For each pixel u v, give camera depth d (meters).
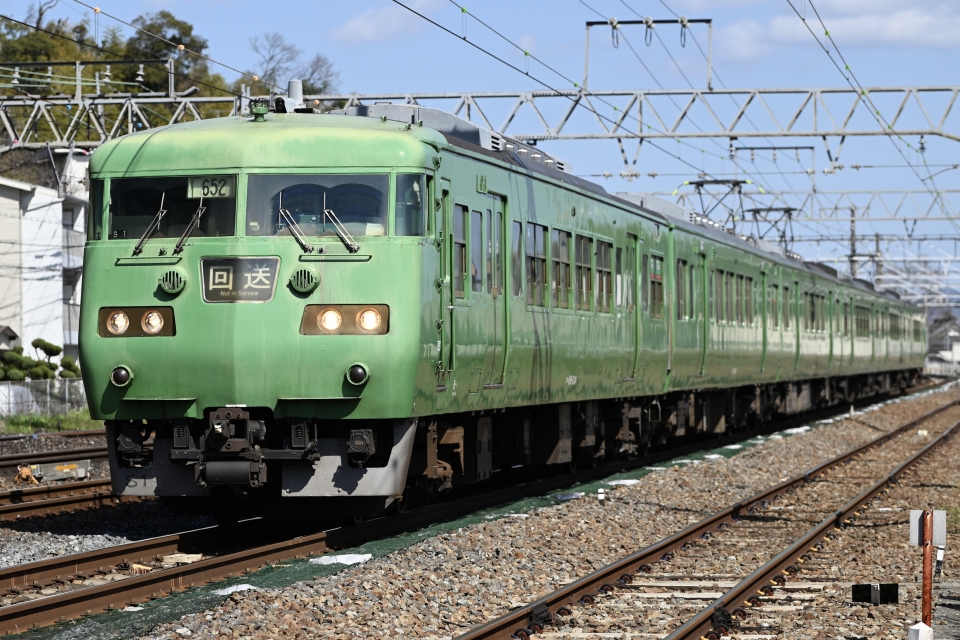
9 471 32.88
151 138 20.59
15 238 72.69
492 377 24.00
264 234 19.86
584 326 29.38
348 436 20.00
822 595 17.19
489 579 17.98
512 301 24.83
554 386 27.55
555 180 27.59
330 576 17.08
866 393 80.25
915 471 36.94
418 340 19.77
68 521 23.09
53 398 60.00
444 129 25.59
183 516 24.09
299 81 24.47
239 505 21.52
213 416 19.52
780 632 14.75
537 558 20.02
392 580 17.03
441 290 20.89
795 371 56.09
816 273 61.38
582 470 33.19
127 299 20.05
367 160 20.03
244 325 19.56
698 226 41.44
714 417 44.56
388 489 19.92
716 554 21.00
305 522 23.06
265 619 14.45
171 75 54.84
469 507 25.30
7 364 65.00
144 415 20.00
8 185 71.44
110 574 17.41
